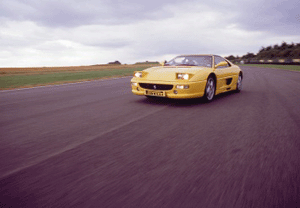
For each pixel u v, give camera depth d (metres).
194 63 4.80
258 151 1.92
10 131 2.54
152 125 2.75
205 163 1.69
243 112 3.45
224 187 1.36
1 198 1.26
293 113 3.33
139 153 1.88
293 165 1.65
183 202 1.21
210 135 2.36
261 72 15.16
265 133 2.41
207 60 4.81
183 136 2.33
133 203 1.20
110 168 1.61
